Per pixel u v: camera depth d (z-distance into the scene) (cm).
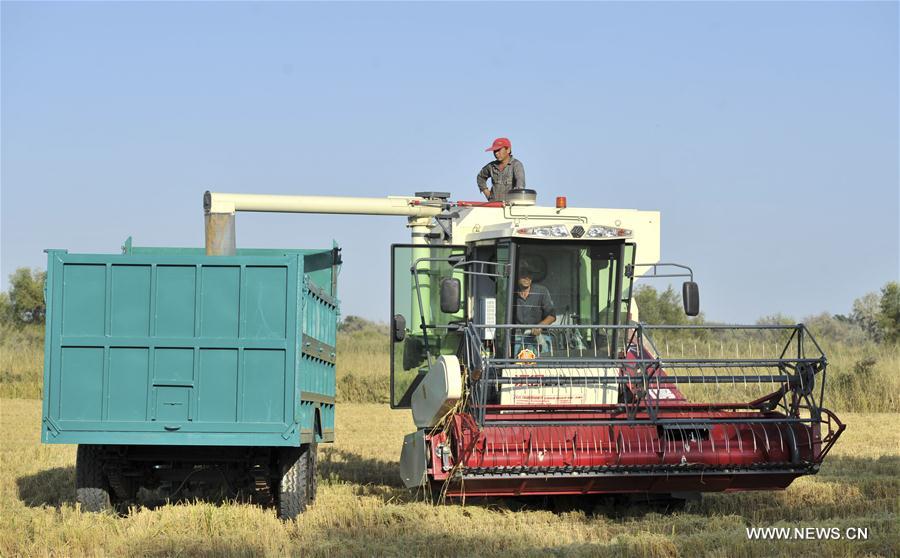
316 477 1758
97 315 1516
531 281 1770
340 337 7656
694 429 1611
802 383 1644
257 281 1516
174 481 1645
